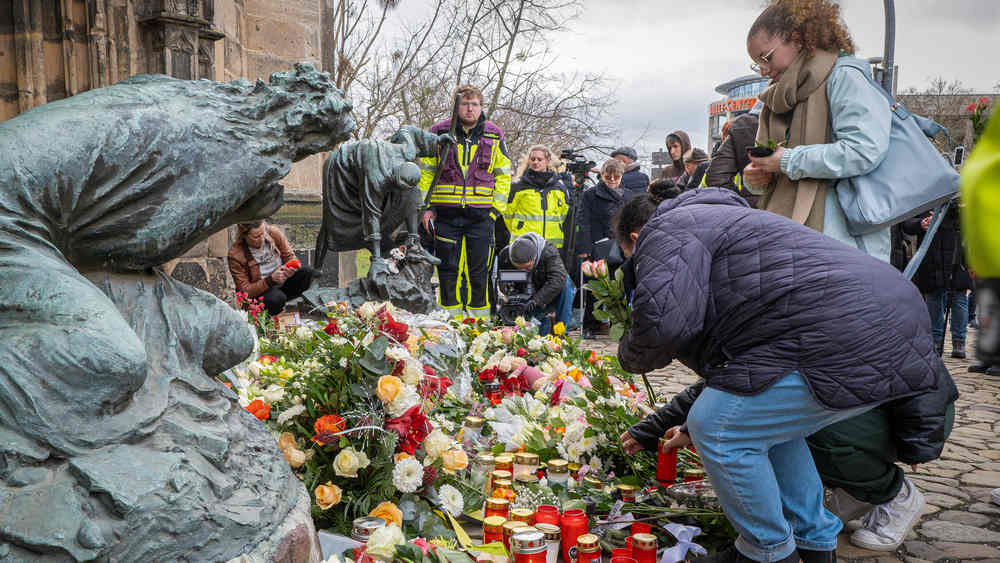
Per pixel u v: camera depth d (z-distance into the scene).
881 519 2.99
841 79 2.99
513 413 3.37
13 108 5.73
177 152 1.62
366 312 3.14
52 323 1.38
